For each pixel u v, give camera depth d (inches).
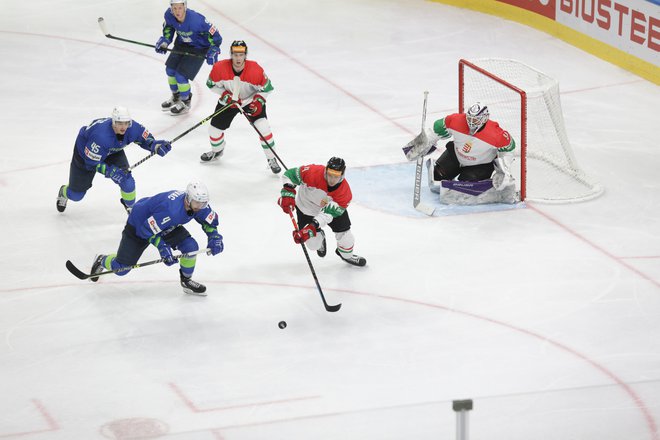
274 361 668.1
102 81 1224.2
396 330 705.6
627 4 1210.6
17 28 1421.0
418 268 793.6
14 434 585.6
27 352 680.4
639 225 868.0
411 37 1380.4
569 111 1126.4
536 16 1390.3
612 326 708.7
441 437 485.7
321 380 645.3
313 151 1026.7
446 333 701.3
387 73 1249.4
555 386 636.1
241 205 908.6
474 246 830.5
